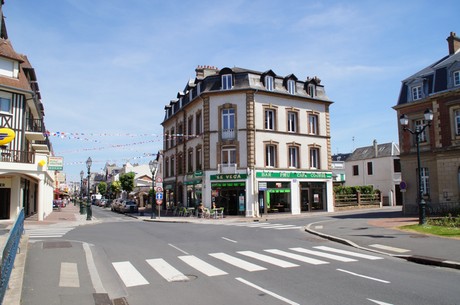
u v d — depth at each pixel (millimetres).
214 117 32656
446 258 10266
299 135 34469
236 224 23797
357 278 8422
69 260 10094
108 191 97188
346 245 13750
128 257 11125
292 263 10180
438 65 27125
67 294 7043
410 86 29000
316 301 6668
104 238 15633
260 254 11672
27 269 8977
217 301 6719
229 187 31797
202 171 32938
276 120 33281
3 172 23156
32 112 29516
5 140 21938
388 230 17000
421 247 12195
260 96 32688
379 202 43812
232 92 32406
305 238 15852
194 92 35969
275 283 7969
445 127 26000
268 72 33219
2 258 5551
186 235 16969
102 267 9711
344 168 56344
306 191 34656
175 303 6637
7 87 23891
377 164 50969
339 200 38969
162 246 13367
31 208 34031
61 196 85000
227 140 32031
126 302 6746
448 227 16797
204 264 10047
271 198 32500
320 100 35844
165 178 45656
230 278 8445
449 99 25812
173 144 42625
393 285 7781
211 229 20047
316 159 35750
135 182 74625
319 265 9922
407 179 29062
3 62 24609
